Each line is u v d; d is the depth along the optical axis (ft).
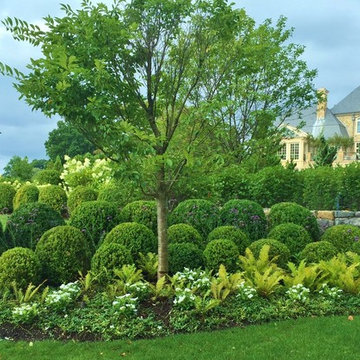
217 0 18.93
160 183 19.42
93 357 14.53
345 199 35.32
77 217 27.22
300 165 155.63
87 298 19.04
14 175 88.17
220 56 20.02
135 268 20.47
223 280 19.81
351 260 23.84
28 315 17.49
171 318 17.37
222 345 15.26
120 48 18.52
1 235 26.21
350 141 175.63
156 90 19.38
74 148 163.63
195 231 25.86
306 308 18.89
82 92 17.16
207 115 18.31
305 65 58.03
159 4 18.43
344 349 14.80
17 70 16.49
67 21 18.21
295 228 26.91
